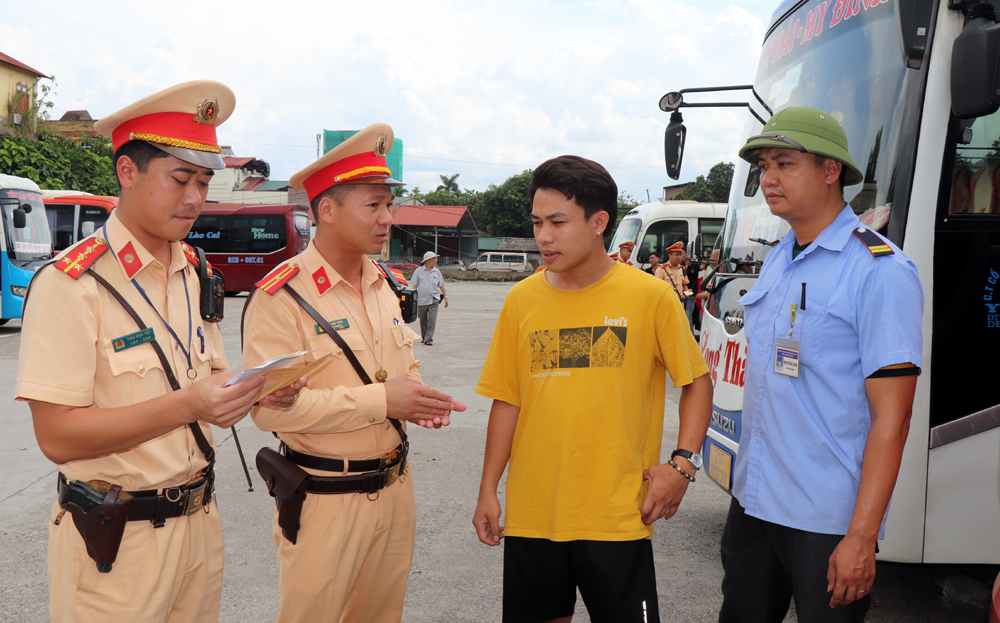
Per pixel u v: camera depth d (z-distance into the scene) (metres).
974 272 2.72
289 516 1.87
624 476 1.86
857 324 1.83
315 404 1.78
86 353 1.47
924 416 2.69
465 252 47.47
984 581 3.39
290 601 1.93
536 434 1.92
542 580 1.96
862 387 1.85
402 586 2.16
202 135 1.61
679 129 4.05
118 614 1.52
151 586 1.55
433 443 5.68
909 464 2.69
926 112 2.72
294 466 1.89
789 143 1.89
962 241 2.72
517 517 1.95
